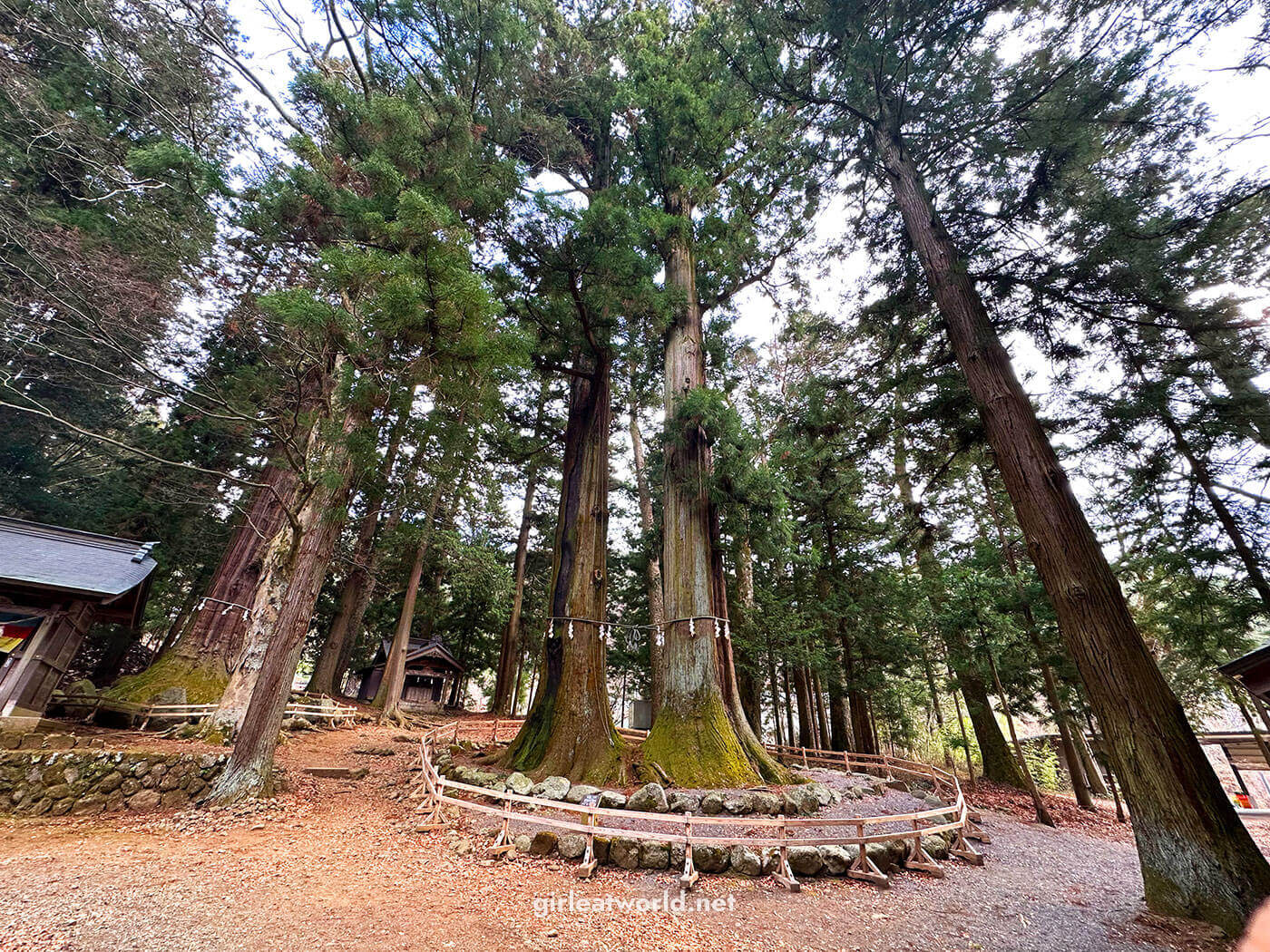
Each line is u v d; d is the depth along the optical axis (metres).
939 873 5.92
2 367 11.02
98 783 6.80
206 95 11.80
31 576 7.57
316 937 3.67
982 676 12.46
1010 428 5.85
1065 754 12.27
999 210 7.07
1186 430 7.40
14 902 3.92
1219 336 6.69
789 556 11.65
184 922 3.77
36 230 9.16
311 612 8.02
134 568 8.93
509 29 8.44
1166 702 4.60
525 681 31.31
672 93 11.38
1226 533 8.17
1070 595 5.06
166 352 11.54
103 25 10.52
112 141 10.80
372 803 7.59
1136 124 5.88
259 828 6.17
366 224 5.89
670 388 11.75
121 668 17.66
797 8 7.31
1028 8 6.10
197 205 9.67
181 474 14.39
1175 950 3.92
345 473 7.64
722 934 4.17
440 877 5.01
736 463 9.95
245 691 10.62
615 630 22.19
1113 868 6.82
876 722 18.86
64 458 15.05
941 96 7.28
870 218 8.21
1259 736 11.10
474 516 20.22
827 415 8.98
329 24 9.05
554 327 10.71
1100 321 6.75
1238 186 5.29
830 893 5.18
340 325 5.37
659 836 5.36
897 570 15.32
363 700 24.11
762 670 15.83
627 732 15.03
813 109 8.19
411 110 6.92
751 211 13.73
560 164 13.82
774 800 7.70
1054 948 4.09
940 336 8.21
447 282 5.11
